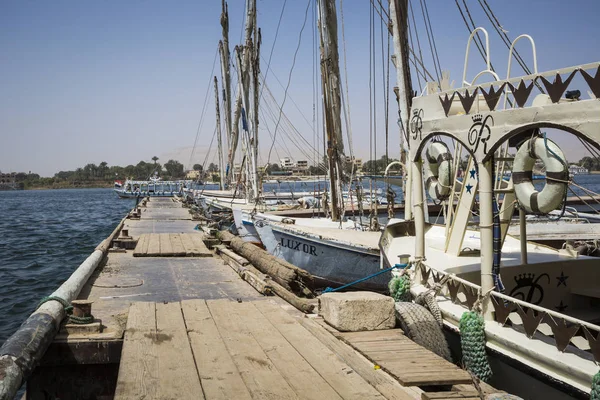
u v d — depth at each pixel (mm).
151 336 7152
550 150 5871
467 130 6957
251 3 30750
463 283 7180
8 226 42344
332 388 5641
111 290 10852
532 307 6020
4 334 12719
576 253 8977
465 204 9656
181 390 5508
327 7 19922
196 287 11266
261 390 5559
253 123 30781
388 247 10555
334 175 20250
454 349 7164
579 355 5645
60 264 22469
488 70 7246
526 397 5965
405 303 7766
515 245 10039
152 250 15898
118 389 5512
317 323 8062
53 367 7371
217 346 6848
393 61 16000
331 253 15227
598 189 41125
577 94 5719
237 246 16219
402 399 5410
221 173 52344
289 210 27203
